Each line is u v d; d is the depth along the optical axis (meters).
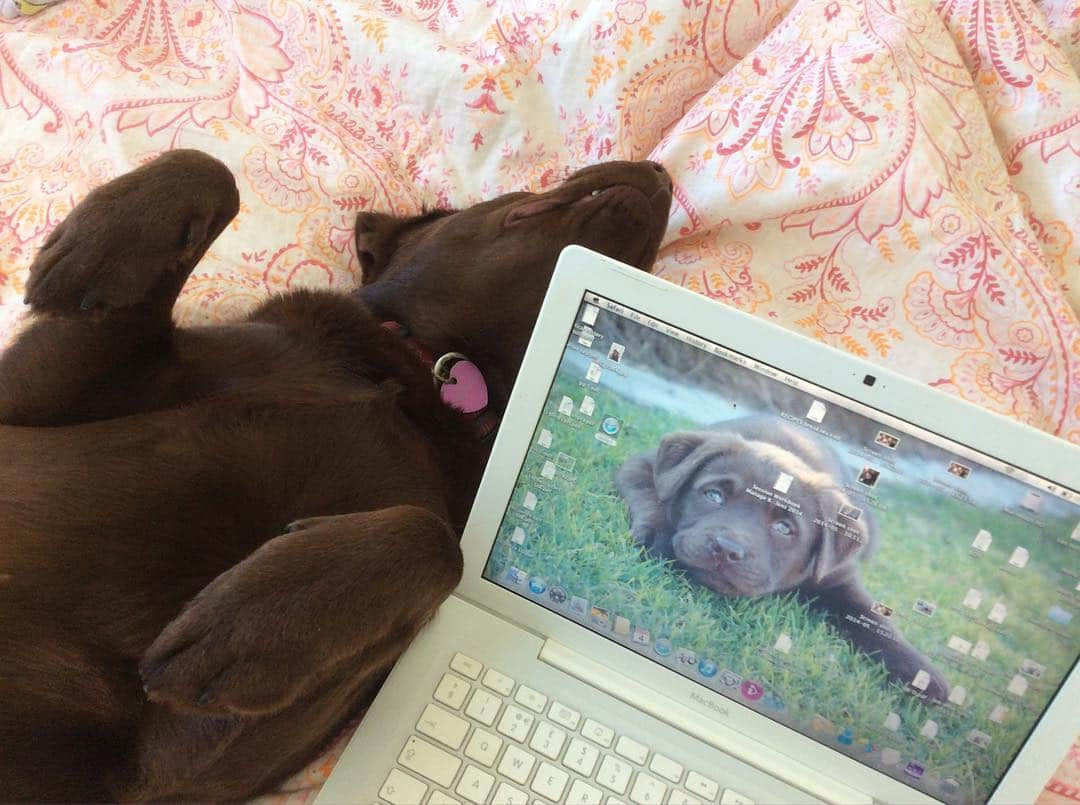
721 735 0.49
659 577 0.49
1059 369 0.69
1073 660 0.45
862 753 0.48
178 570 0.45
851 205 0.71
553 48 0.76
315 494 0.49
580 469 0.49
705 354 0.46
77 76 0.74
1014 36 0.75
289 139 0.74
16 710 0.42
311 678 0.42
